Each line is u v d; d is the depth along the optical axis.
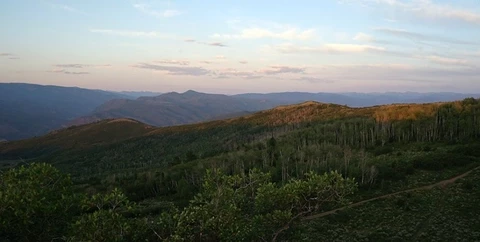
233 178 18.02
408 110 122.44
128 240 15.45
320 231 48.88
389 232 48.03
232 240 15.61
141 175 99.75
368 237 46.62
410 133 103.38
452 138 93.69
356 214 55.69
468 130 93.25
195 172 89.62
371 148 98.69
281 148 99.31
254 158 94.62
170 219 15.91
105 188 90.06
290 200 17.73
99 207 15.02
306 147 95.56
